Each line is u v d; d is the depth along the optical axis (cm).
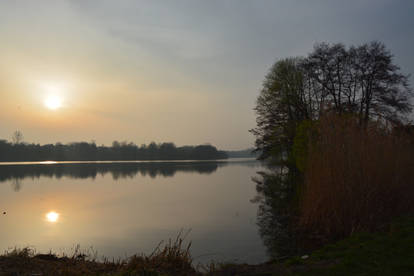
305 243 959
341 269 541
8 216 1576
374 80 2639
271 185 2798
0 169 6012
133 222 1405
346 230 962
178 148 14225
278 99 3206
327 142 1152
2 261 641
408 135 1271
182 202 1969
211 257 891
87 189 2770
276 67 3297
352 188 1017
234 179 3681
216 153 14450
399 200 1083
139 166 7619
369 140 1120
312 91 3019
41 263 678
